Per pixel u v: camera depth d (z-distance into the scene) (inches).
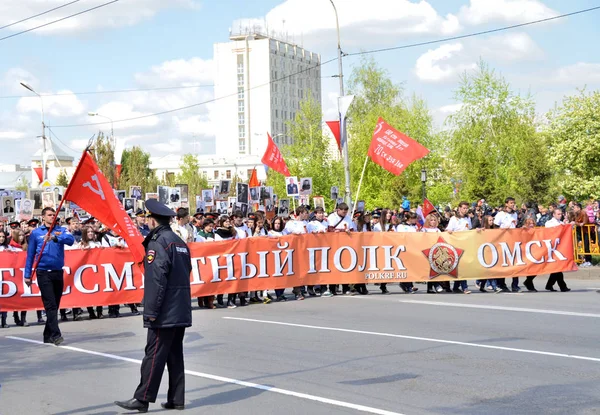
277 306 609.6
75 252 585.6
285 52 6092.5
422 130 2124.8
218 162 5551.2
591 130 1948.8
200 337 453.7
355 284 688.4
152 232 283.3
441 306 562.6
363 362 360.2
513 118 2011.6
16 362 395.9
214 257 622.8
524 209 896.3
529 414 263.1
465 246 662.5
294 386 313.7
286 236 650.8
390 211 729.0
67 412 282.2
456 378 320.8
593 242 781.3
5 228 822.5
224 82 5915.4
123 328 523.2
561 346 387.2
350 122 2474.2
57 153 5797.2
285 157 2215.8
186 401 294.4
